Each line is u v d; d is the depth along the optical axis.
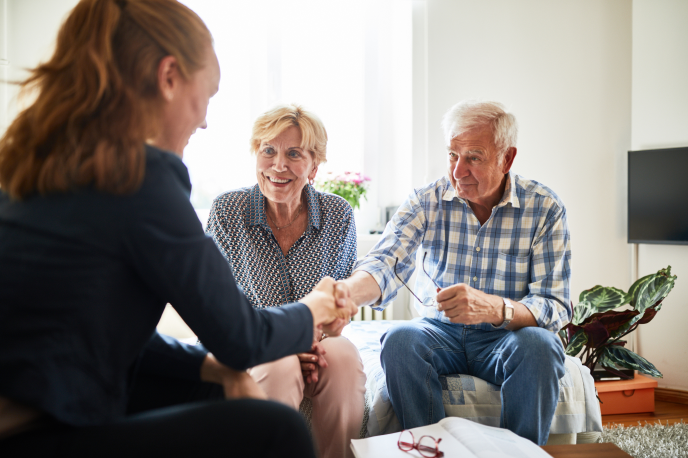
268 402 0.71
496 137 1.45
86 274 0.65
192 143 3.03
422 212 1.66
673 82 2.55
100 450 0.63
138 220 0.68
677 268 2.57
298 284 1.55
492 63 2.79
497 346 1.48
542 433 1.32
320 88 3.14
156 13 0.76
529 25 2.77
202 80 0.83
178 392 0.97
